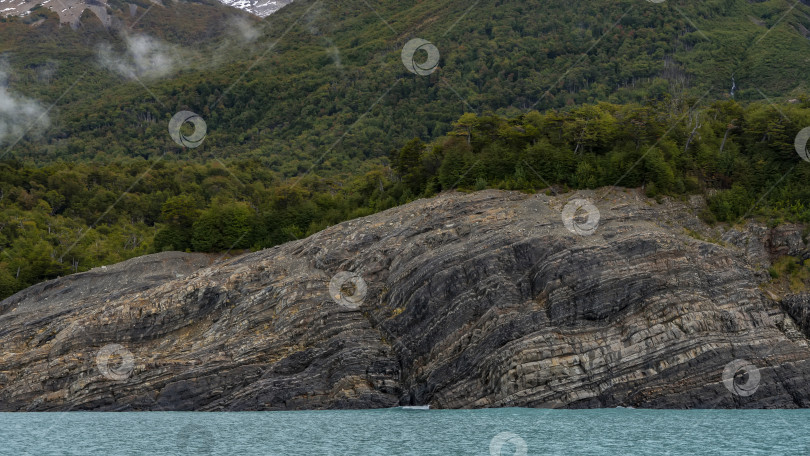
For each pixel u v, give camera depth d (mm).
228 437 59281
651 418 67000
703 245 83938
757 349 75188
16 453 53188
